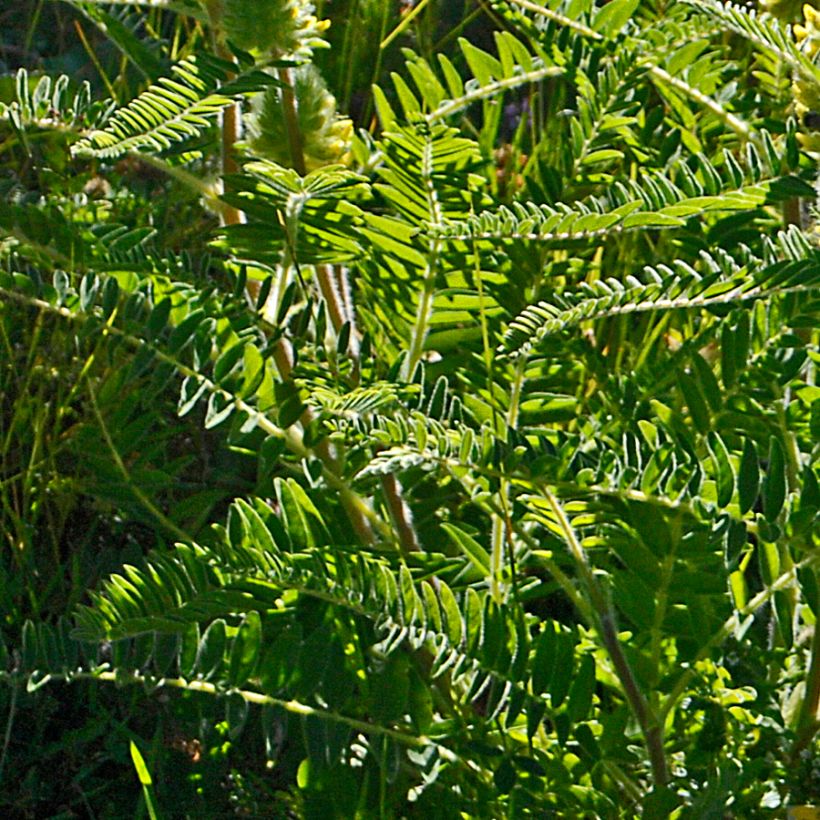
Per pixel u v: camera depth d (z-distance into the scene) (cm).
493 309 175
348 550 148
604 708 160
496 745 145
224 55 153
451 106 191
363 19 256
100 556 189
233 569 141
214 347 156
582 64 191
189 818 160
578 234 148
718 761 138
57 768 172
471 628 135
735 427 156
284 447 159
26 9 283
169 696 177
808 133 165
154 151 143
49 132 194
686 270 134
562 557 149
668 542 138
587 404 177
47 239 167
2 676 143
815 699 142
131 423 183
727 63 191
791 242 138
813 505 128
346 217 164
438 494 182
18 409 195
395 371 151
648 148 199
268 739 137
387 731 141
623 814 140
